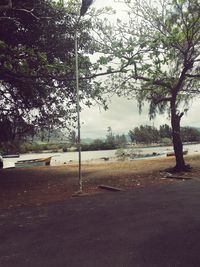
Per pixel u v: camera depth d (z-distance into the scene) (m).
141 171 17.73
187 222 6.04
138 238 5.26
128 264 4.19
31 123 19.48
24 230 6.28
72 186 13.04
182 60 16.98
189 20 15.54
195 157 26.02
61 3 16.17
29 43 16.44
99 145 79.31
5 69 13.70
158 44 13.58
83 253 4.73
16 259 4.68
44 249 5.04
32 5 15.06
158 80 16.59
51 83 16.08
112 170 19.56
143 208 7.56
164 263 4.14
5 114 18.56
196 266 3.98
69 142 20.59
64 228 6.23
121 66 13.57
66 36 16.86
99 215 7.13
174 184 11.52
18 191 12.71
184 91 18.59
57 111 19.78
